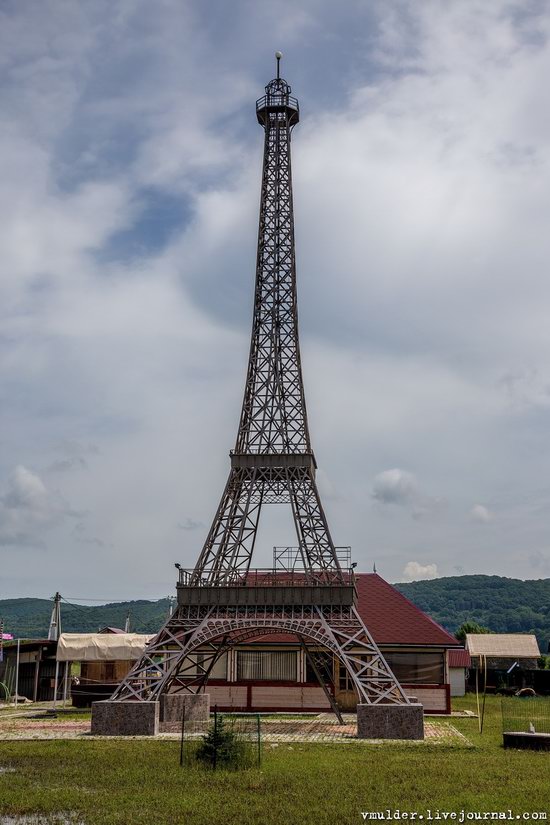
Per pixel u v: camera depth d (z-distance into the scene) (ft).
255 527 197.06
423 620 223.51
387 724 151.33
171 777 105.81
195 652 208.85
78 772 109.50
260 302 221.05
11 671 258.78
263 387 212.84
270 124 238.27
